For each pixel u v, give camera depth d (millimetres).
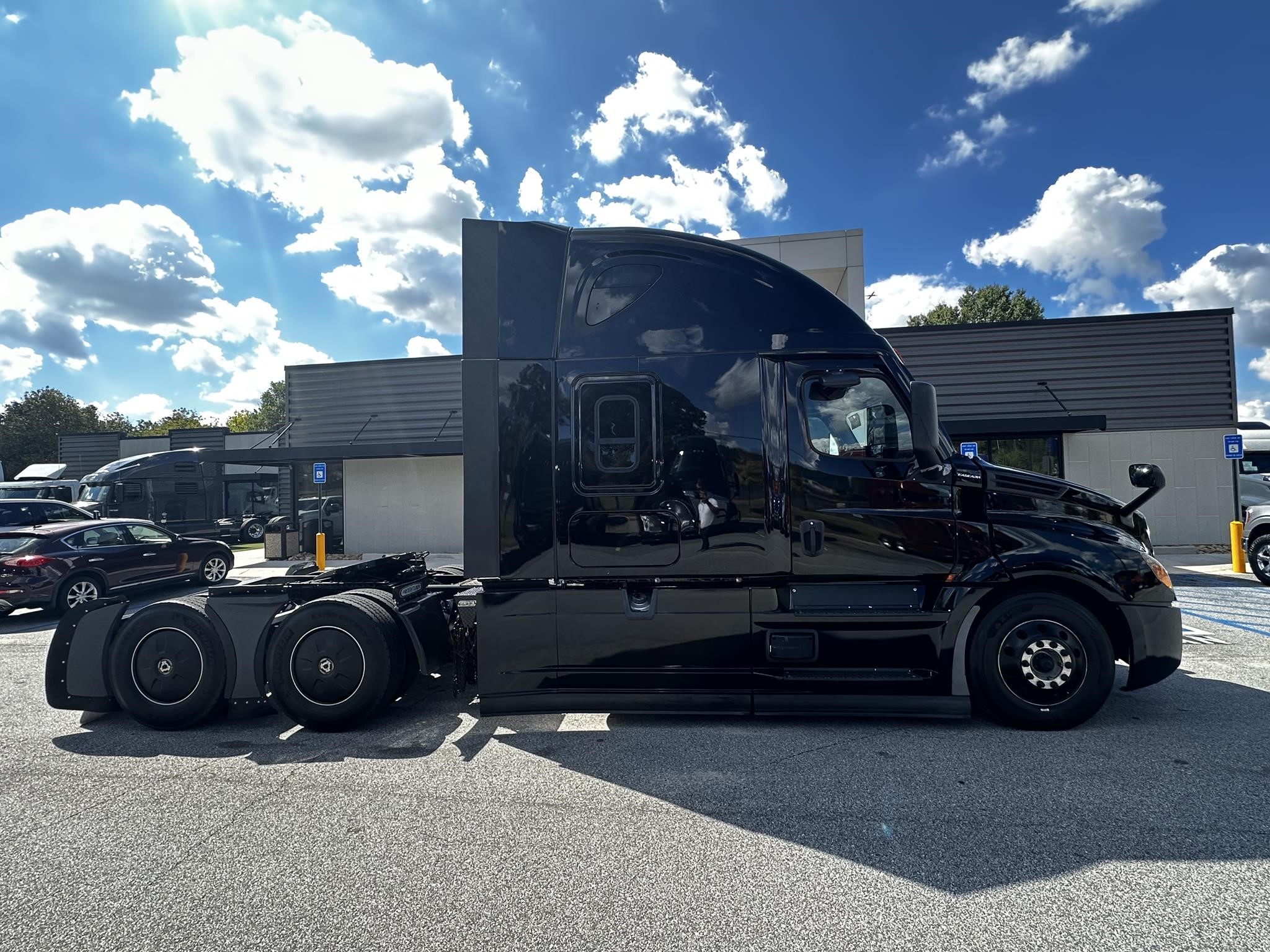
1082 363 15406
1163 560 13328
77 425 55031
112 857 2986
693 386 4512
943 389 15797
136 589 10906
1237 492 14914
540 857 2934
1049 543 4375
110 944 2381
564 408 4523
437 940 2371
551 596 4520
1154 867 2768
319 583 5016
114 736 4684
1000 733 4367
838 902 2562
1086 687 4316
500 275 4621
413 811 3414
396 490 17703
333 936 2402
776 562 4426
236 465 26344
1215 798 3377
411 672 5020
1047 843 2977
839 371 4480
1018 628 4395
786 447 4453
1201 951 2246
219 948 2344
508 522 4500
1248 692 5113
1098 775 3676
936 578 4434
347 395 18766
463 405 4551
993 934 2357
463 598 4887
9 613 10477
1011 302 45375
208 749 4410
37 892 2713
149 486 19859
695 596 4473
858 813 3299
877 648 4410
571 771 3900
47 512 14352
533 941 2357
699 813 3342
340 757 4203
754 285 4594
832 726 4551
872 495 4434
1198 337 15117
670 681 4488
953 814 3264
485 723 4824
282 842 3100
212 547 12461
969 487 4445
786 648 4430
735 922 2447
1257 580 10703
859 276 17766
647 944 2330
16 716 5168
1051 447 15516
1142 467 4617
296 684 4625
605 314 4586
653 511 4457
